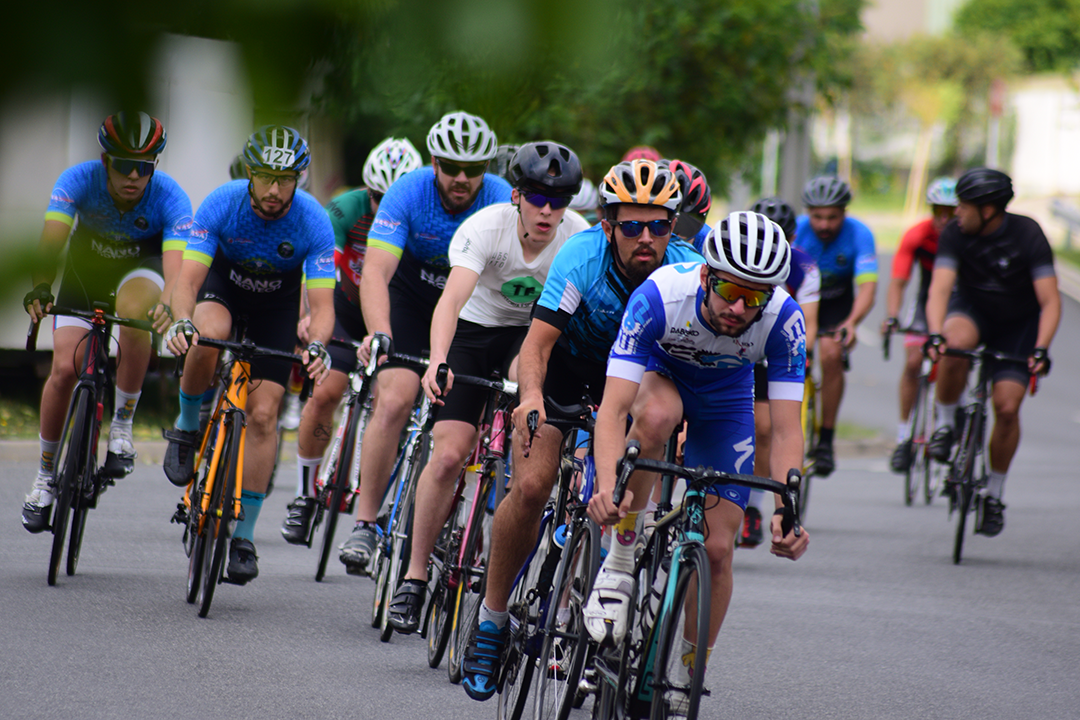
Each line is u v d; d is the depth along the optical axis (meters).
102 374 18.95
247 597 18.58
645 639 11.54
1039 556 25.50
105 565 19.83
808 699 14.60
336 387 21.55
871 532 28.08
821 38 45.59
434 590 15.69
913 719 13.90
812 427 28.86
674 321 11.53
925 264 34.59
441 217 18.59
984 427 25.12
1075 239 147.25
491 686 13.06
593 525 12.02
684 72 42.28
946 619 19.34
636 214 12.29
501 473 14.53
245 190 18.56
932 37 189.62
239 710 12.86
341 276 23.38
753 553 25.36
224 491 16.78
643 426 12.35
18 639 15.09
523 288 16.12
